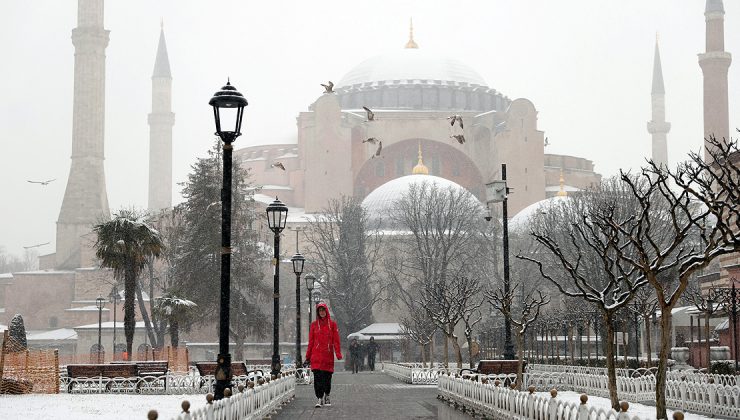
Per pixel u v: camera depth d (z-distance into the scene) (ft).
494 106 514.27
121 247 150.41
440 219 339.77
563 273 246.47
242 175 264.93
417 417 73.67
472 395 78.84
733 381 93.04
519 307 243.19
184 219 256.52
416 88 501.15
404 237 362.12
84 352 394.11
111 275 392.68
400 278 360.28
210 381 116.98
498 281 310.65
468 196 370.53
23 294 489.67
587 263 219.00
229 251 64.59
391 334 322.75
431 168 471.62
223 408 53.11
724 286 156.25
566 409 51.70
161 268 375.45
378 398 100.78
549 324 200.03
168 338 375.45
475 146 473.26
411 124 468.34
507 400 65.92
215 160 252.83
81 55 528.22
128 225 152.35
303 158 469.98
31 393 106.42
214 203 242.58
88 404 85.10
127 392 115.55
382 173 472.03
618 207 234.17
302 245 414.21
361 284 335.88
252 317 251.80
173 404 85.35
